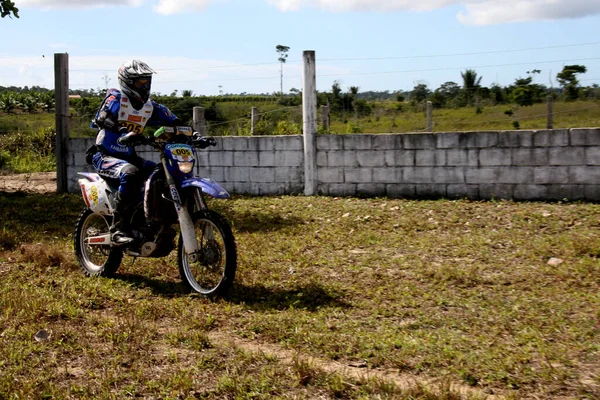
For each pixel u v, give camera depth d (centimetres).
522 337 460
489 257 711
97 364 418
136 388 384
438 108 2248
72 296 566
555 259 682
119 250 642
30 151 2075
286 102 3544
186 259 603
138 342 454
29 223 955
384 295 577
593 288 585
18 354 427
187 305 554
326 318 516
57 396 370
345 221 920
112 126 614
